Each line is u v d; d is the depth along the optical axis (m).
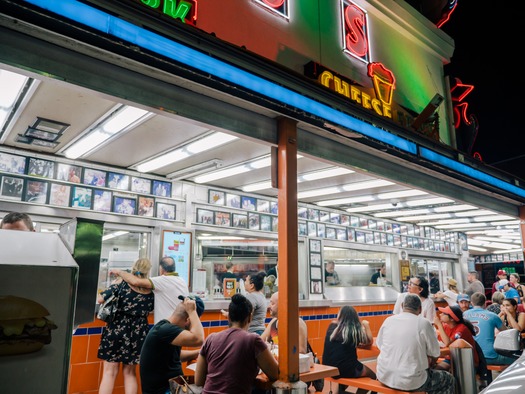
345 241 8.62
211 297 6.50
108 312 4.28
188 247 6.20
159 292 4.43
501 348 5.19
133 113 4.00
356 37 6.47
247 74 3.24
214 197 6.73
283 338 3.47
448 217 9.34
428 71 8.12
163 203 6.13
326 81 4.88
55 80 2.57
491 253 16.66
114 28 2.51
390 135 4.66
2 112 4.00
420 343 4.08
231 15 4.78
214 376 3.10
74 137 4.70
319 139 4.26
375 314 8.58
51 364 1.23
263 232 7.26
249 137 3.66
